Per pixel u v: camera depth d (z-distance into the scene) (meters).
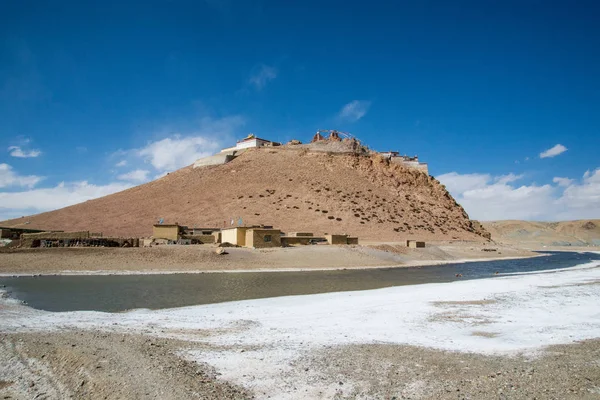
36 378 11.28
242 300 26.31
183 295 28.28
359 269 53.66
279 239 63.81
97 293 28.64
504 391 10.88
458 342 15.79
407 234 101.12
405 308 22.84
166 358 13.09
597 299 25.61
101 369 11.82
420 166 144.50
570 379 11.63
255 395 10.77
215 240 69.38
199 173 134.25
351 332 17.36
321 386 11.37
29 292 28.70
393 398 10.59
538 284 33.62
